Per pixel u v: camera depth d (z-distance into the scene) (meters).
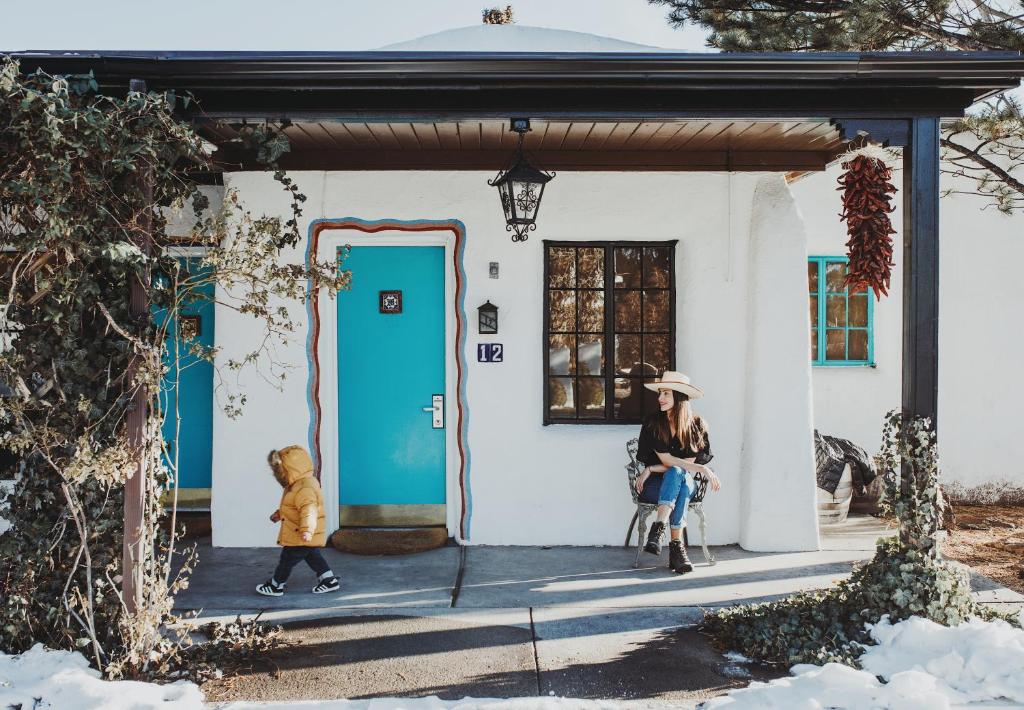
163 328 4.55
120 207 4.40
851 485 7.79
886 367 8.74
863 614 4.87
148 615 4.42
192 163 5.41
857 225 5.81
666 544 7.03
